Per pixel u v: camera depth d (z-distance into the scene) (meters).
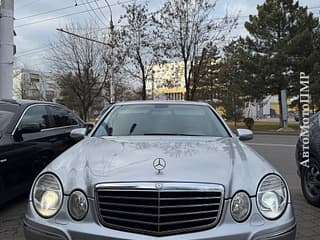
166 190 3.05
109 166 3.37
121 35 29.25
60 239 3.09
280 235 3.10
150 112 5.20
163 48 27.86
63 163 3.62
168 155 3.57
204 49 27.62
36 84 59.53
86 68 36.41
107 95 37.31
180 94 39.81
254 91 32.12
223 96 39.88
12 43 13.01
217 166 3.37
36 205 3.31
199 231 3.03
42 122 6.70
